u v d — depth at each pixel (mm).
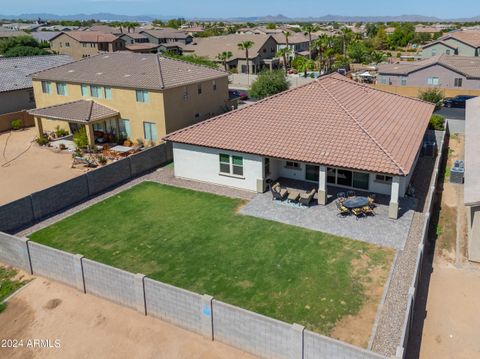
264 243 21344
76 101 40750
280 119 27938
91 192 28156
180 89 38344
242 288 17859
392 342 14750
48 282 18406
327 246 20875
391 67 65688
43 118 42531
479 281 17984
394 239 21328
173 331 15219
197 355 14125
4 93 46812
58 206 26109
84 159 34250
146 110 37781
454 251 20328
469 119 34344
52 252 17859
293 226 22938
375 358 11680
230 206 25656
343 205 23531
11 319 16328
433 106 35781
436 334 15070
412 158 23844
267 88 55156
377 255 20000
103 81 39219
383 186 26172
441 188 27891
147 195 27844
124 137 39969
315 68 84688
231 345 14391
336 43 106062
